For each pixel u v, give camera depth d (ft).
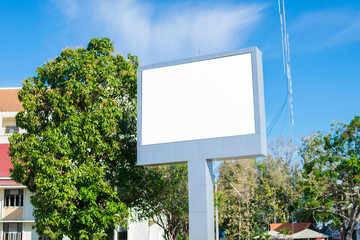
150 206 99.60
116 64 92.17
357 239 135.64
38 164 79.10
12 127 155.84
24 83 87.30
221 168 214.07
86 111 84.89
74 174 78.84
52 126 83.15
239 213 180.04
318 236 112.27
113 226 91.20
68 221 78.59
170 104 74.84
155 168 97.60
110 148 84.43
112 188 88.22
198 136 71.92
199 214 69.72
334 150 101.55
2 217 123.34
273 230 131.75
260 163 209.46
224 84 72.08
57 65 85.66
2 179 123.75
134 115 92.58
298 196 166.40
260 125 68.59
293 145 183.93
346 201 97.09
